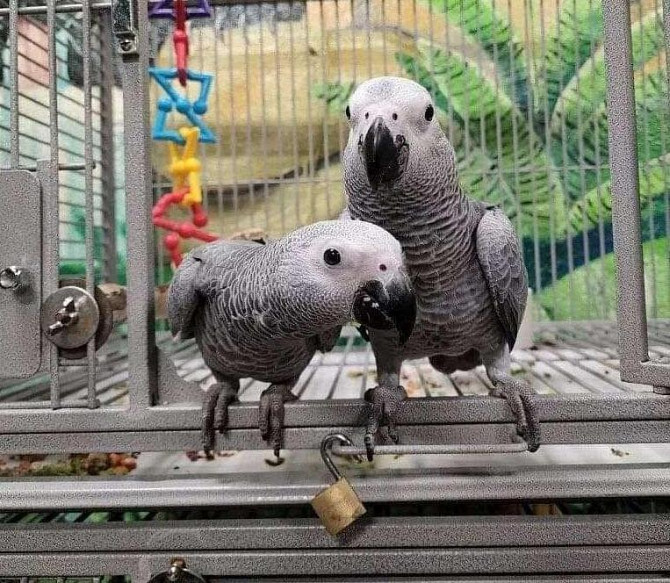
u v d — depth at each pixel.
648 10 1.16
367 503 0.62
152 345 0.63
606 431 0.59
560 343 1.29
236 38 1.33
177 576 0.58
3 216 0.61
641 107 1.18
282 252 0.61
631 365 0.58
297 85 1.34
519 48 1.31
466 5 1.31
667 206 1.12
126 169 0.61
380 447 0.58
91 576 0.59
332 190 1.34
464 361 0.95
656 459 0.84
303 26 1.32
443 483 0.60
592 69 1.19
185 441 0.62
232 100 1.26
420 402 0.62
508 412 0.61
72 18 1.16
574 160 1.31
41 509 0.60
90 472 0.91
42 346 0.61
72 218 1.33
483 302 0.75
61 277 0.64
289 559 0.59
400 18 1.28
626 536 0.57
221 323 0.70
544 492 0.59
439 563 0.58
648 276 1.24
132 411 0.62
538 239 1.32
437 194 0.70
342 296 0.57
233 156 1.27
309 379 1.13
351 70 1.33
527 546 0.58
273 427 0.62
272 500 0.60
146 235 0.62
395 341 0.75
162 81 0.98
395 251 0.58
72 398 0.89
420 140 0.67
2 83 1.14
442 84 1.32
